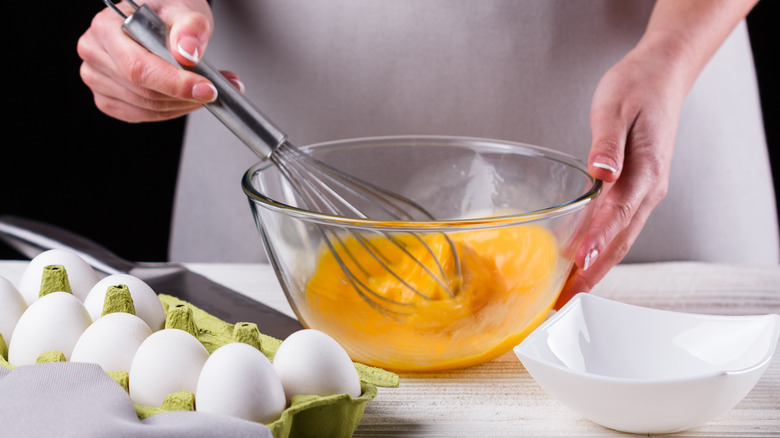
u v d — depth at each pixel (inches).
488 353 35.9
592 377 32.2
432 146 40.7
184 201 56.6
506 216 34.1
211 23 43.5
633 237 40.3
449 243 34.3
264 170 38.5
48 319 33.4
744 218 53.8
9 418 30.4
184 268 42.9
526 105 51.0
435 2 49.1
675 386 31.8
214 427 30.1
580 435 33.3
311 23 50.4
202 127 54.4
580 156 52.0
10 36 85.0
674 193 53.1
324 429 32.0
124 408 30.7
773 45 87.3
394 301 34.6
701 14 43.6
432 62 50.4
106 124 89.0
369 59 50.7
